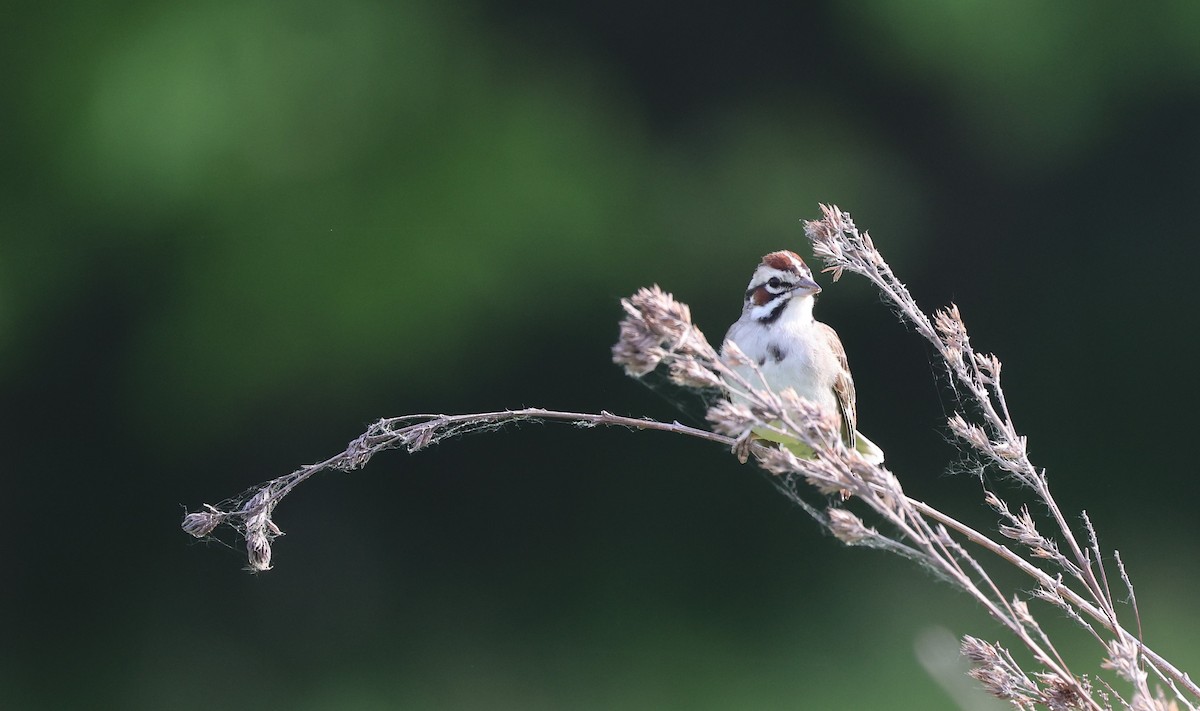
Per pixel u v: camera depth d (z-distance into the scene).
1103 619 4.32
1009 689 4.17
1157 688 4.04
